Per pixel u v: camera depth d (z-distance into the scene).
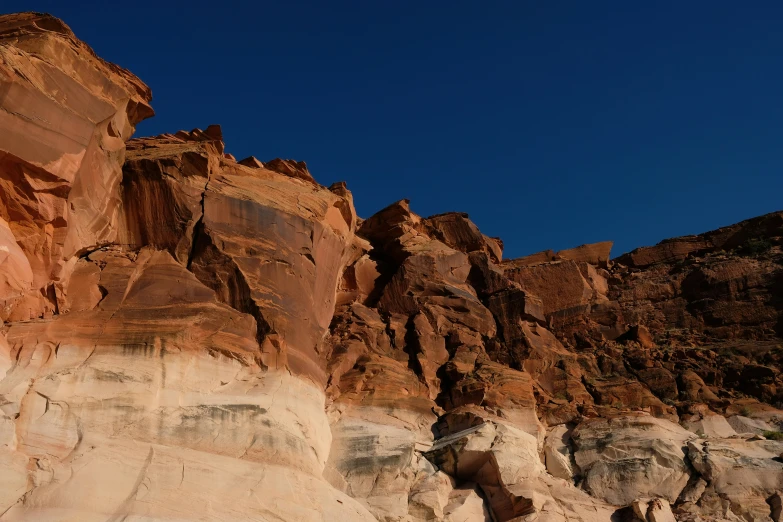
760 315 37.94
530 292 40.53
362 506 24.94
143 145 30.66
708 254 43.47
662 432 31.16
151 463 21.45
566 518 27.41
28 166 23.83
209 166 28.98
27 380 21.98
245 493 21.94
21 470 20.16
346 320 33.53
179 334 24.30
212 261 26.91
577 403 33.66
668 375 35.16
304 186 32.78
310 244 29.39
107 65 28.19
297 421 24.83
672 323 39.41
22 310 23.50
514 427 30.70
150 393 22.94
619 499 28.94
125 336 23.88
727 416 33.12
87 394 22.25
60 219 24.70
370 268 36.81
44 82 24.69
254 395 24.39
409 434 29.03
